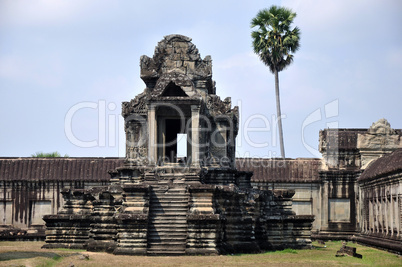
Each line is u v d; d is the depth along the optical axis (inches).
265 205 1499.8
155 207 1254.9
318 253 1330.0
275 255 1259.8
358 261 1171.9
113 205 1327.5
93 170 1987.0
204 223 1191.6
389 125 1952.5
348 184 1956.2
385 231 1544.0
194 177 1322.6
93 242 1307.8
